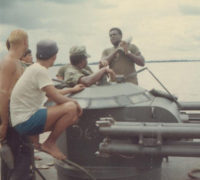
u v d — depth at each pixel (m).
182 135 2.96
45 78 3.07
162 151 3.02
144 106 3.29
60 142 3.59
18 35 3.19
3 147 3.19
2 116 3.16
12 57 3.18
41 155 4.68
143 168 3.39
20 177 3.25
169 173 3.86
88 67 4.01
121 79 3.65
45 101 3.63
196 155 2.99
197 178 3.66
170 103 3.67
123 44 5.05
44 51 3.15
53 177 3.88
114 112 3.32
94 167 3.41
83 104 3.36
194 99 11.25
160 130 2.97
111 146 3.09
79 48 3.68
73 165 3.22
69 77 3.63
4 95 3.12
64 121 3.14
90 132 3.37
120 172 3.38
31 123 3.08
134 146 3.06
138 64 5.29
